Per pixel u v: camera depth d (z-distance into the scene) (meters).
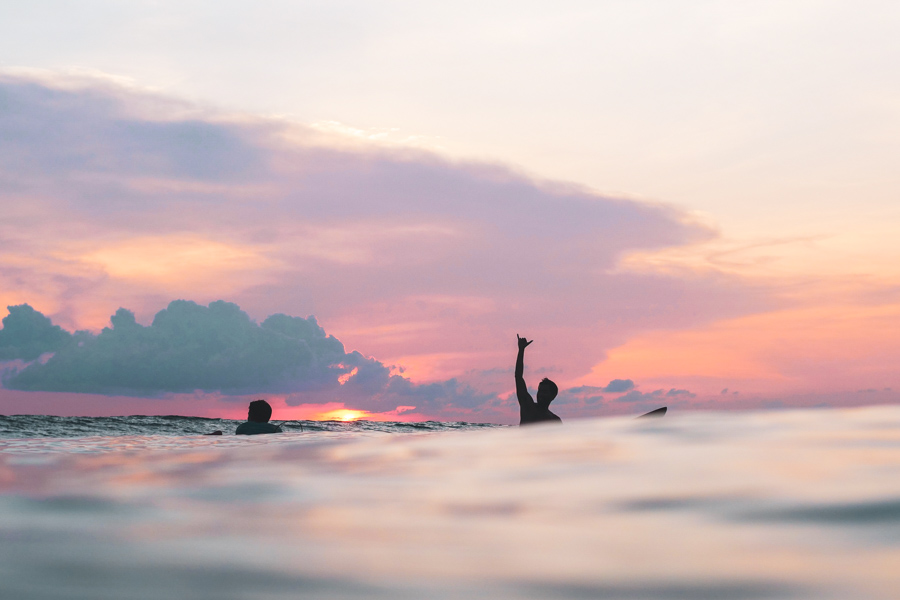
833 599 0.83
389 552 1.16
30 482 2.21
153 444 5.12
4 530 1.39
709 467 1.96
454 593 0.92
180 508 1.65
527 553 1.12
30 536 1.33
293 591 0.95
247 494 1.86
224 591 0.96
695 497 1.53
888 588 0.86
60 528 1.41
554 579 0.97
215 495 1.86
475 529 1.33
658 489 1.65
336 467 2.47
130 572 1.06
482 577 0.99
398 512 1.54
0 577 1.04
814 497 1.43
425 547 1.18
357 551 1.17
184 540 1.28
